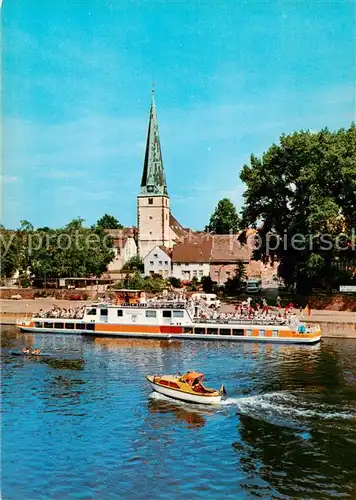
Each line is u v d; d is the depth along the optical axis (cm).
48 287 10831
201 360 5462
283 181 8519
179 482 2888
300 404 4022
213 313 6875
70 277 10706
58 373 4969
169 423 3691
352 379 4672
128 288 10181
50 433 3528
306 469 3011
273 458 3148
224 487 2833
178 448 3297
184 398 4112
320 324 6819
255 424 3659
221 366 5184
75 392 4372
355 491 2775
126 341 6625
